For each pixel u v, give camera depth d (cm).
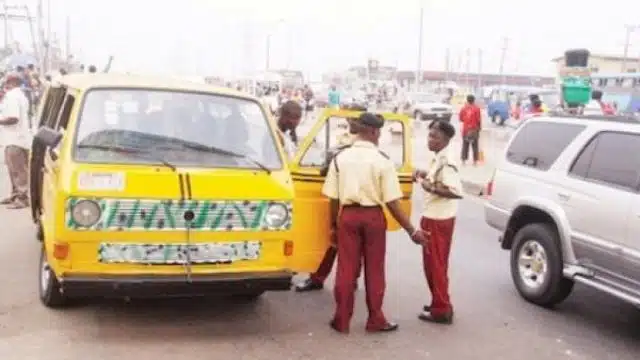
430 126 632
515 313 691
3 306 630
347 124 655
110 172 545
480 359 566
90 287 532
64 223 534
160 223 551
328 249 669
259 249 581
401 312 675
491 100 5409
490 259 916
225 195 566
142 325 600
